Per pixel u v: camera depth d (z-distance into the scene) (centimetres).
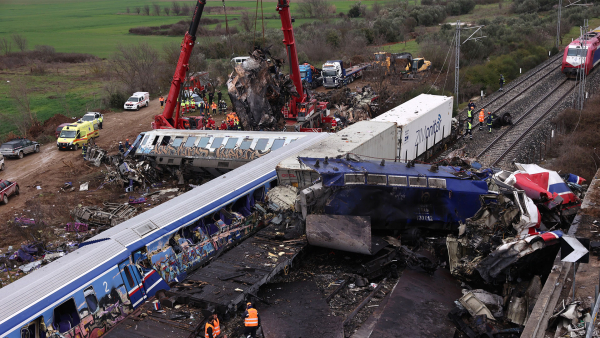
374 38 8856
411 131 2894
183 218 1819
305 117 3706
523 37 7256
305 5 13225
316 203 1791
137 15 18125
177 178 3097
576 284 1440
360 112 4059
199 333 1385
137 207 2711
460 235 1658
